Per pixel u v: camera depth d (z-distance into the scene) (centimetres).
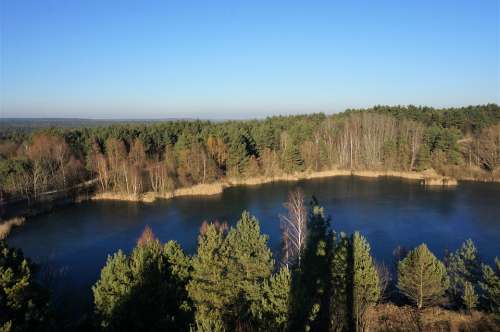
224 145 10675
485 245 5378
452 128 13300
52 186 8431
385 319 2920
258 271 2852
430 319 2917
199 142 10425
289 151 11169
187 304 2778
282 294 2364
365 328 2680
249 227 3150
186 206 7762
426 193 8762
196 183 9556
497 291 3000
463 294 3428
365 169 11850
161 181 8831
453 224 6353
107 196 8550
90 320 3216
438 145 11469
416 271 3186
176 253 3133
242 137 11125
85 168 9725
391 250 5184
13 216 6825
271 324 2234
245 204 7862
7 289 2259
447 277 3338
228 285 2775
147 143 11675
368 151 11938
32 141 10150
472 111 15125
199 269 2808
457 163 11175
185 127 13800
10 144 10944
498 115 14200
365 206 7556
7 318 2231
